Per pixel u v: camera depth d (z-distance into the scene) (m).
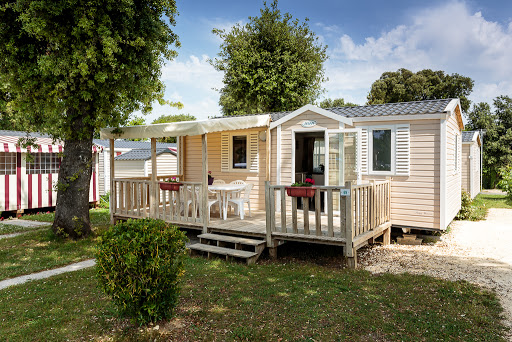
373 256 7.46
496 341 3.76
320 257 7.33
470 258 7.21
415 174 8.56
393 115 8.67
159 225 4.23
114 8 7.89
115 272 3.87
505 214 13.81
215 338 3.82
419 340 3.78
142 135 9.13
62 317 4.37
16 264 6.97
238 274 6.07
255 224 8.27
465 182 19.03
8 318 4.41
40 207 14.52
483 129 30.22
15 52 7.59
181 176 12.23
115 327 4.12
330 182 9.40
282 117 10.21
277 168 10.38
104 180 19.20
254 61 24.36
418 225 8.55
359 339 3.81
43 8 6.99
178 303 4.72
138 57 8.65
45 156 14.74
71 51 7.70
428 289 5.31
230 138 11.35
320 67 26.67
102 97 8.24
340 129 9.20
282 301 4.84
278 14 25.72
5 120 18.20
